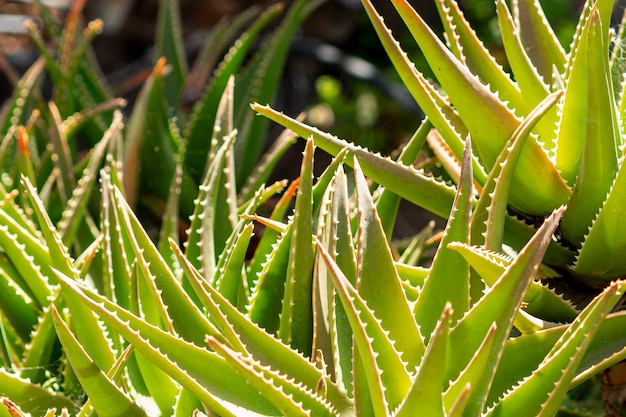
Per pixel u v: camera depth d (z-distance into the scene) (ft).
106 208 5.88
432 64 5.46
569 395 6.44
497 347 4.80
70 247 6.73
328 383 5.13
